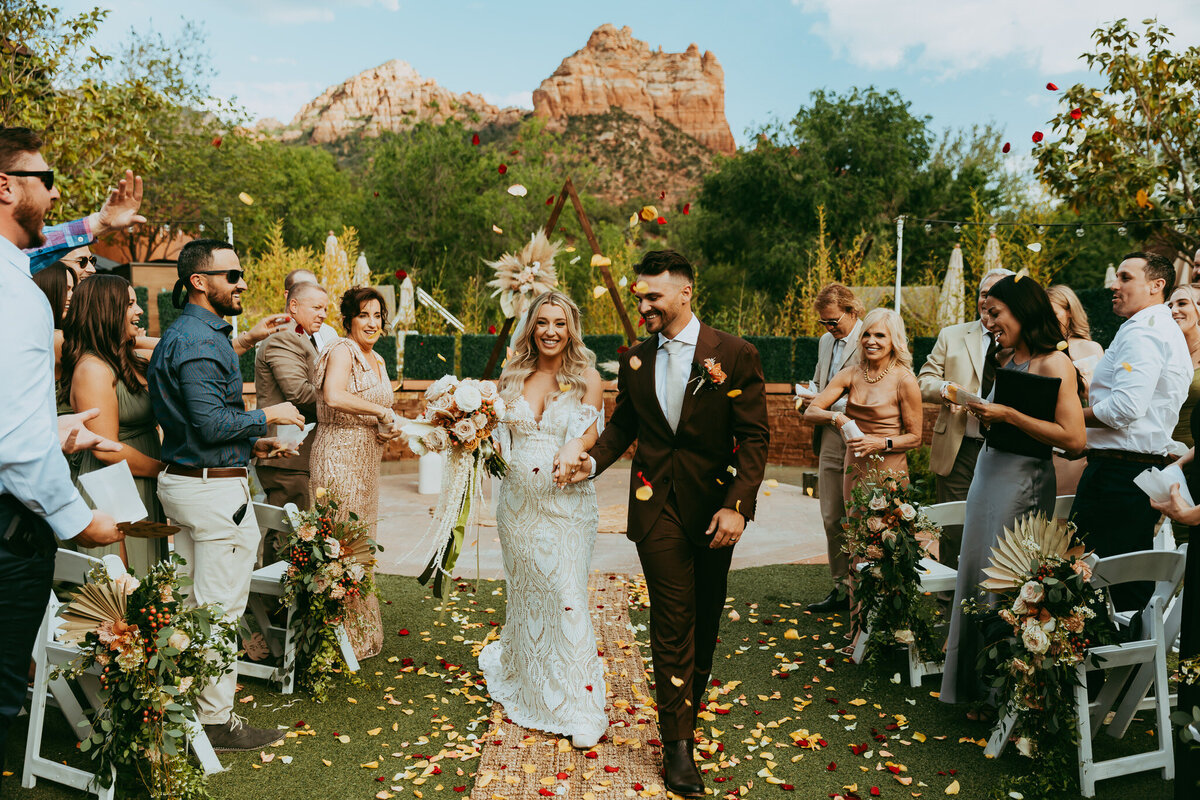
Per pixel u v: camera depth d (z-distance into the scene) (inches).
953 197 1037.2
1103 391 152.2
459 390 129.0
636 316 563.2
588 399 141.5
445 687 155.0
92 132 346.6
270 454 145.9
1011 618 117.9
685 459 120.3
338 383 156.7
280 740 132.6
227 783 119.2
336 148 4965.6
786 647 176.7
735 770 124.6
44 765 117.5
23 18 339.3
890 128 1047.0
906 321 517.0
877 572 154.3
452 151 1151.6
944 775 122.7
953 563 194.9
